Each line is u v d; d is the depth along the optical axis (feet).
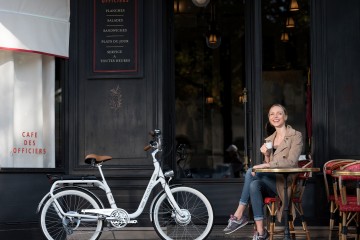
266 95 36.78
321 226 30.50
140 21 31.01
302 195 29.25
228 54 38.65
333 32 30.71
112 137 30.99
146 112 30.91
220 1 37.47
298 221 30.58
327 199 29.22
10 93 29.89
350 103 30.50
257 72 31.40
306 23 36.50
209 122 39.60
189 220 27.50
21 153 30.14
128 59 31.04
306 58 36.55
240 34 38.17
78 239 28.17
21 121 30.22
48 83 30.89
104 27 31.19
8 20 29.25
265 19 37.01
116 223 27.43
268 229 27.96
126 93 31.04
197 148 39.06
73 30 31.24
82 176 27.61
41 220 27.14
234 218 27.14
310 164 26.91
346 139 30.45
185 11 36.88
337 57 30.68
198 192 27.99
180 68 38.68
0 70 29.84
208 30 37.63
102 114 31.09
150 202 30.42
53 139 30.89
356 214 27.40
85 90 31.19
